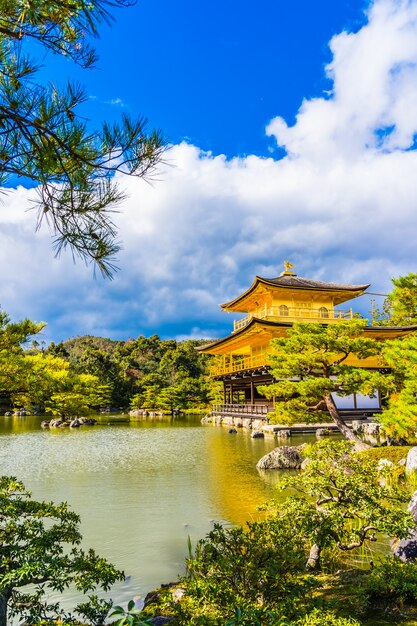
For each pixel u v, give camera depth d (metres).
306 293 37.50
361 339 18.08
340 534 6.64
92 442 26.62
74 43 2.61
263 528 5.14
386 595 5.05
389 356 14.90
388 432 14.23
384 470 7.34
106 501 12.02
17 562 4.45
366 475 7.07
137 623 2.91
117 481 14.78
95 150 2.86
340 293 37.66
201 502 11.76
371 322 42.44
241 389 50.56
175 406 58.03
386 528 6.17
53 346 69.56
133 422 44.28
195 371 75.38
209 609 4.18
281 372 18.92
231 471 16.36
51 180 3.06
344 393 18.81
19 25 2.49
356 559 7.11
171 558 7.90
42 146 2.83
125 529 9.51
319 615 3.95
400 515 6.43
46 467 17.72
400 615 4.61
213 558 4.93
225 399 46.09
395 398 18.20
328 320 37.16
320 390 18.41
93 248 3.29
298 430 28.44
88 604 4.71
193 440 27.34
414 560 6.44
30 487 13.91
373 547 7.64
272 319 36.25
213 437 28.92
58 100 2.68
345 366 18.72
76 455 21.08
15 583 4.38
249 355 42.88
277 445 23.84
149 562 7.72
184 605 4.43
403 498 6.84
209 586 4.14
